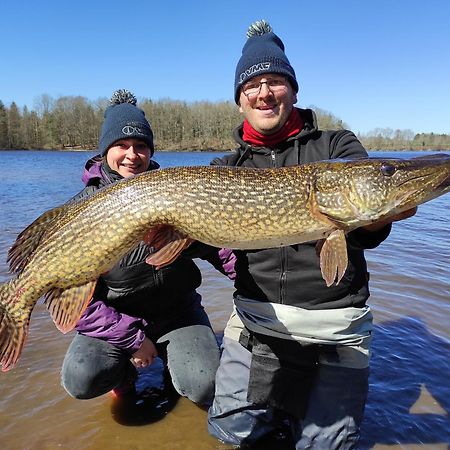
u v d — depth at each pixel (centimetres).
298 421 128
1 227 381
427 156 129
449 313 203
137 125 149
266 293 128
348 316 122
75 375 136
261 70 130
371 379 153
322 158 135
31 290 123
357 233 125
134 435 131
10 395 144
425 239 361
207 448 127
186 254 135
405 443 125
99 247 120
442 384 150
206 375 140
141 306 151
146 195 119
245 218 121
